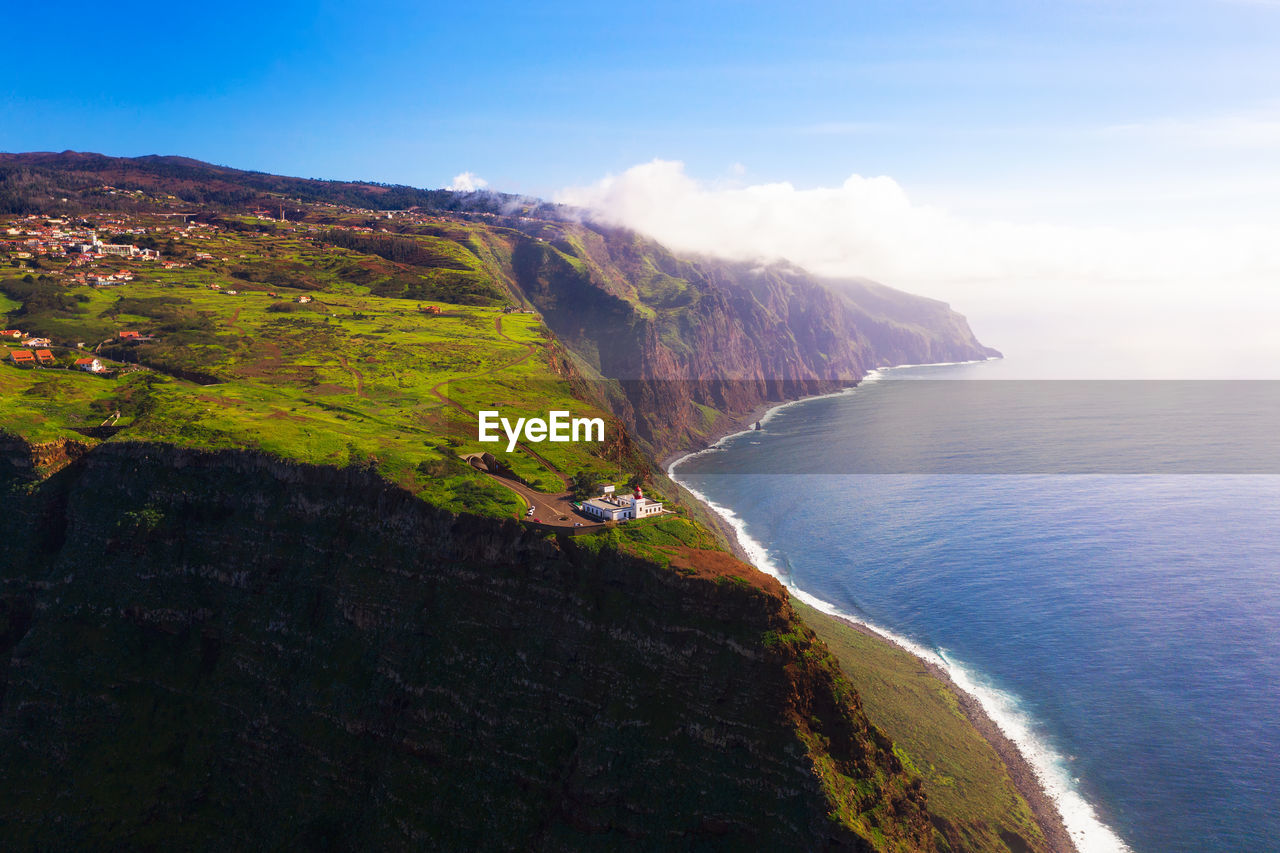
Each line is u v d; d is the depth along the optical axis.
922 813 87.38
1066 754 112.88
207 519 117.38
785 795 79.12
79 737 107.00
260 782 101.69
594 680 89.44
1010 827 98.56
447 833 89.44
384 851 91.50
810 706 83.88
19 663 112.56
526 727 90.88
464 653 96.44
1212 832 97.44
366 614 103.25
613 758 84.38
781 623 85.06
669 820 81.25
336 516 110.50
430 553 101.56
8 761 107.25
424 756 94.62
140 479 120.25
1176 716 118.31
